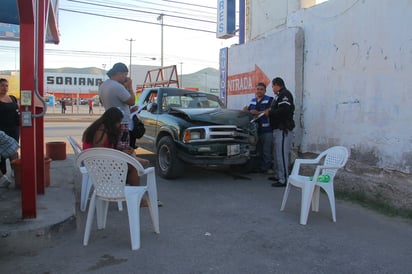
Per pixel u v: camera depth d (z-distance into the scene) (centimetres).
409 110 558
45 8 551
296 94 805
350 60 675
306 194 502
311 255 403
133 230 410
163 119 786
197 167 899
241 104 1031
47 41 876
